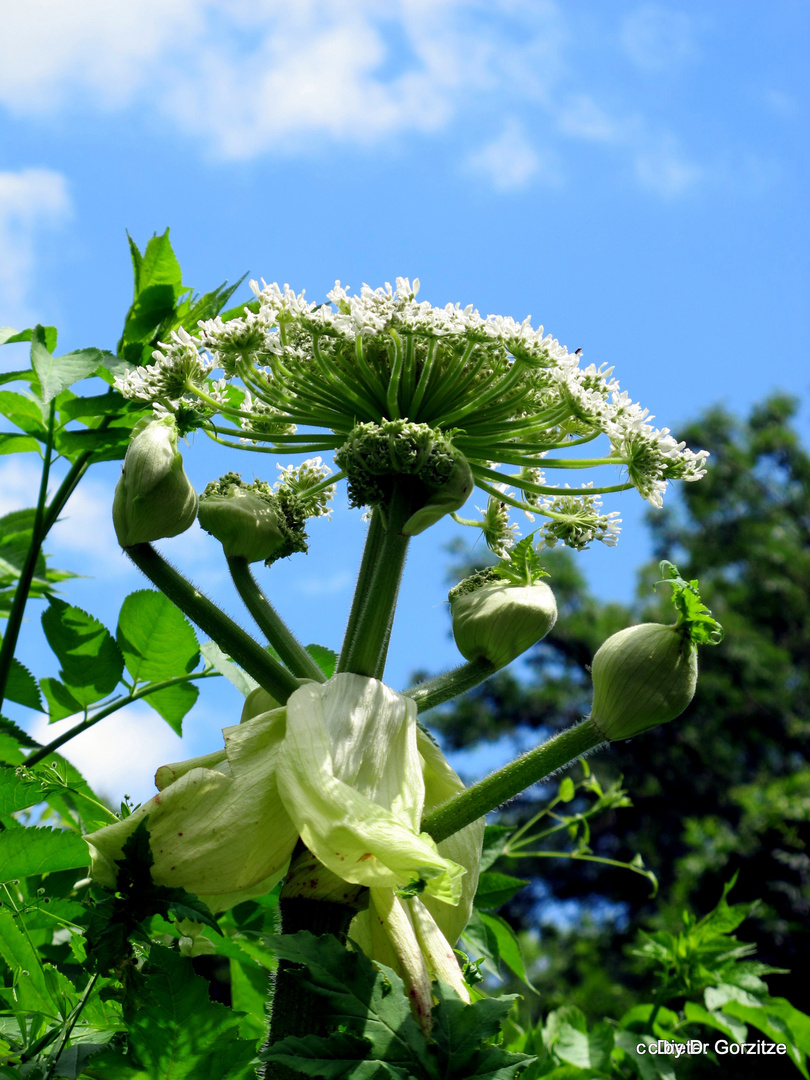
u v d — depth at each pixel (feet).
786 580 44.93
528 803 38.73
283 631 4.78
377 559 4.72
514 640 4.74
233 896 4.71
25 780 4.87
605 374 4.91
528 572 4.86
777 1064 11.53
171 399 4.84
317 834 4.13
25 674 5.61
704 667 40.50
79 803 5.59
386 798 4.30
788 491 47.70
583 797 38.06
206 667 5.63
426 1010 4.27
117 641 5.56
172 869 4.23
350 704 4.37
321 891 4.29
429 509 4.52
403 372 4.71
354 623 4.72
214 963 8.90
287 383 4.83
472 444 4.83
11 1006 4.69
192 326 5.69
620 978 31.76
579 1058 5.76
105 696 5.59
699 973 6.31
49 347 5.56
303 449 4.91
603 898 37.81
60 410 5.46
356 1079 3.97
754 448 47.75
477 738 43.62
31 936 5.13
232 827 4.27
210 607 4.63
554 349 4.69
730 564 46.16
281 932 4.34
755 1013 6.29
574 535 4.98
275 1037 4.25
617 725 4.47
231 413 4.88
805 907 22.48
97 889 4.41
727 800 37.81
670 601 4.53
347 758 4.28
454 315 4.80
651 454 4.75
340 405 4.82
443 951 4.46
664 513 48.11
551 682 44.27
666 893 35.42
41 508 5.44
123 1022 4.48
